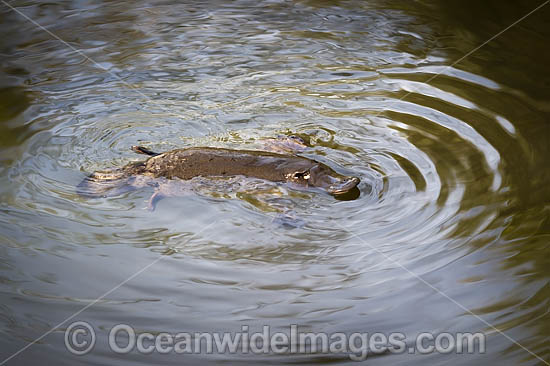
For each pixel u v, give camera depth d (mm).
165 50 8391
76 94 7133
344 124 6422
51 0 10164
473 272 4293
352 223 4879
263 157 5453
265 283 4262
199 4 10094
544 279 4188
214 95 7113
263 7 9898
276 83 7383
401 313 3969
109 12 9766
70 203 5156
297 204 5102
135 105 6883
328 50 8281
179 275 4344
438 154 5797
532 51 8008
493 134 6102
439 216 4895
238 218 4953
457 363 3551
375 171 5551
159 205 5117
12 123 6418
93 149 6000
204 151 5512
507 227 4719
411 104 6793
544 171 5438
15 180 5441
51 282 4262
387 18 9297
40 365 3570
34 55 8211
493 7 9469
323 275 4328
